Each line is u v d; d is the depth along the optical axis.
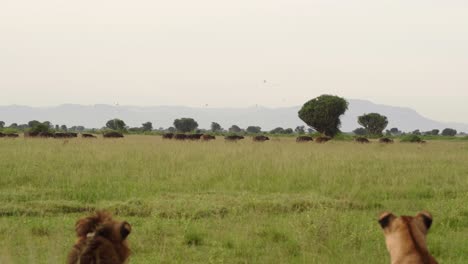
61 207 12.38
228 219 11.62
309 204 13.35
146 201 12.94
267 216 11.98
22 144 28.30
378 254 9.05
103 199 13.68
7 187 14.70
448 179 18.25
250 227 10.86
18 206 12.14
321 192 15.24
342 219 11.12
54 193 13.96
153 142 36.22
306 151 26.50
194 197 13.81
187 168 18.69
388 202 14.17
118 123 82.44
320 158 22.22
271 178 17.17
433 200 14.66
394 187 16.06
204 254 9.16
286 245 9.63
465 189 16.09
